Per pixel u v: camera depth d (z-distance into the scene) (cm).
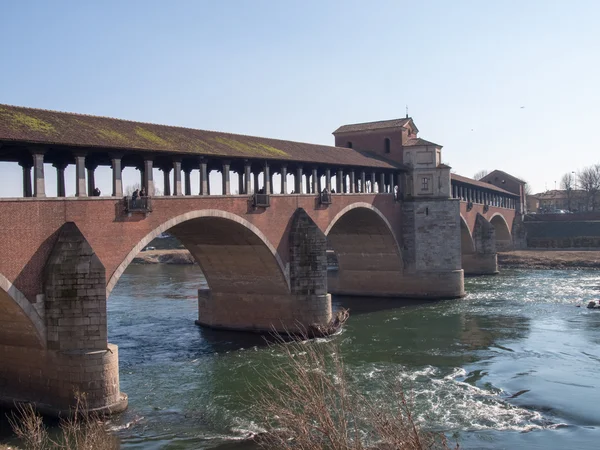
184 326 4759
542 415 2588
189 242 4278
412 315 5138
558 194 17662
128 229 3089
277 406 1570
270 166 4441
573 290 6500
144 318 5125
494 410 2644
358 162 5394
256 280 4416
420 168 6238
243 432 2450
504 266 9419
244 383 3152
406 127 6481
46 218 2709
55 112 3134
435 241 6131
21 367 2784
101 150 2975
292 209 4378
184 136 3756
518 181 12638
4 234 2541
